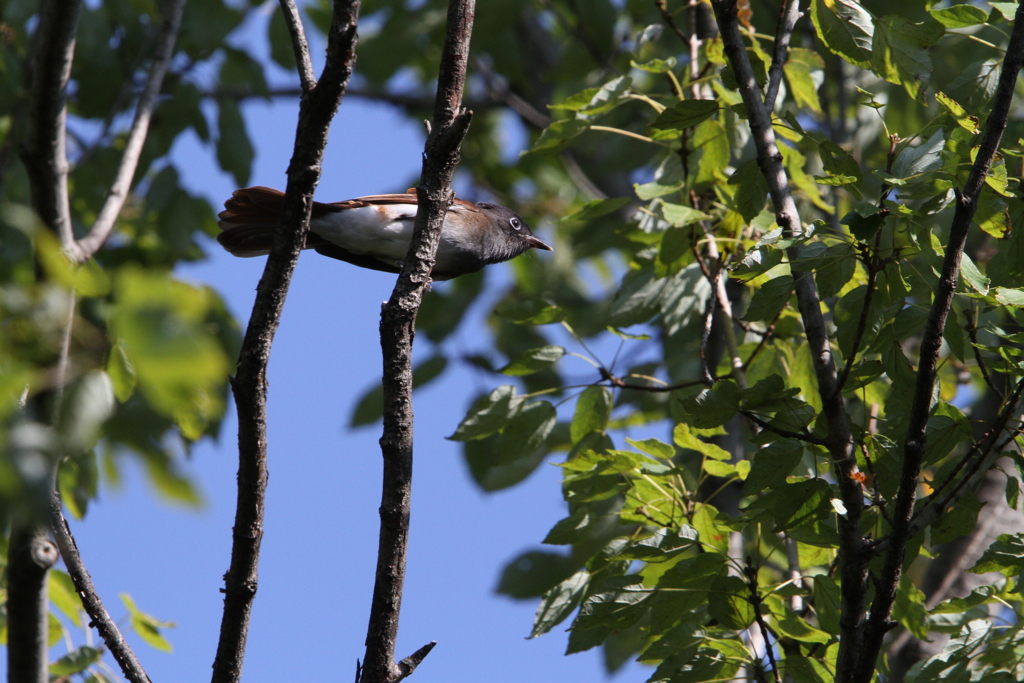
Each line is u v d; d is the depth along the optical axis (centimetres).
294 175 532
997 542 664
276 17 1342
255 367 535
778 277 655
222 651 557
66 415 302
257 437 544
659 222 963
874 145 1260
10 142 988
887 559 566
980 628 673
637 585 700
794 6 747
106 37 1189
